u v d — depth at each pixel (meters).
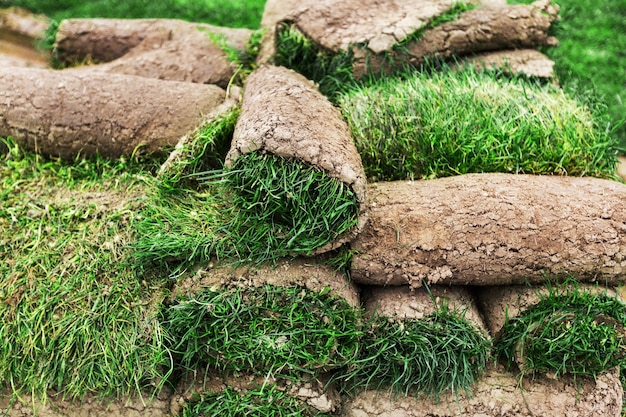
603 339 1.16
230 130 1.29
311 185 1.12
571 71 1.76
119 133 1.33
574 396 1.18
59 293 1.18
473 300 1.23
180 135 1.33
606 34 2.03
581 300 1.17
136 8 2.10
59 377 1.15
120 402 1.17
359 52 1.47
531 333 1.18
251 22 2.05
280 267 1.16
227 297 1.14
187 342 1.16
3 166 1.34
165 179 1.25
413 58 1.49
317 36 1.47
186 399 1.16
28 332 1.16
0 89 1.35
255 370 1.15
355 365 1.16
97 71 1.55
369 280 1.19
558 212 1.18
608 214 1.18
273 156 1.12
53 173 1.33
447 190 1.22
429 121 1.33
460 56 1.53
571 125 1.36
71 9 2.11
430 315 1.18
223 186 1.16
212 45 1.55
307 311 1.14
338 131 1.19
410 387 1.18
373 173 1.31
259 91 1.26
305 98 1.22
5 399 1.17
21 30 1.92
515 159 1.31
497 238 1.17
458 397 1.17
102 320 1.16
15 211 1.27
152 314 1.17
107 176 1.32
